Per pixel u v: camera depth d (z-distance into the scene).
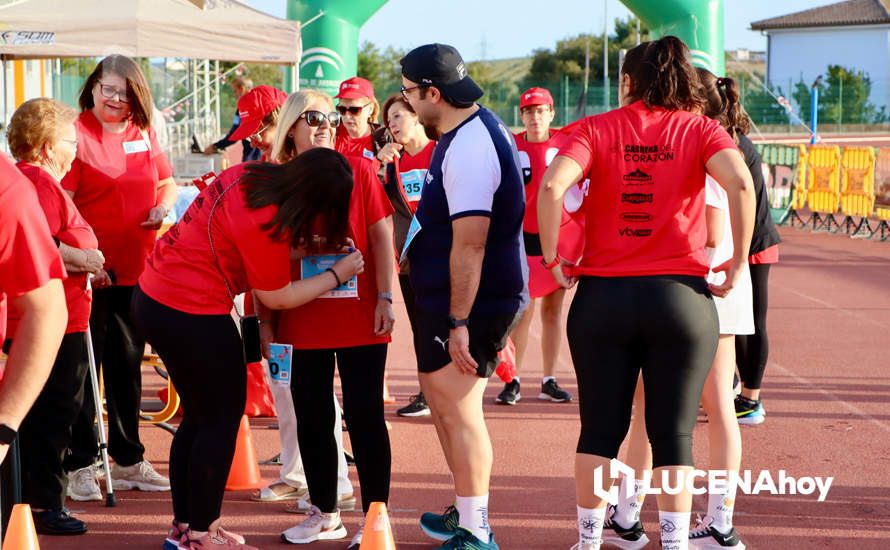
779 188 20.25
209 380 4.18
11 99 12.95
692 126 3.80
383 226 4.51
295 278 4.45
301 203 4.07
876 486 5.48
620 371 3.81
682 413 3.77
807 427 6.64
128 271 5.28
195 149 20.91
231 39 11.16
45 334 2.74
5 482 4.07
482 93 4.03
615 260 3.79
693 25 16.36
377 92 56.34
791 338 9.70
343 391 4.49
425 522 4.69
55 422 4.67
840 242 17.56
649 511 5.09
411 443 6.34
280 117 4.64
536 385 7.93
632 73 3.87
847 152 18.34
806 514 5.04
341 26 15.23
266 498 5.22
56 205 4.50
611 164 3.79
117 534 4.75
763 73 74.19
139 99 5.22
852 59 67.75
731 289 3.86
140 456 5.45
